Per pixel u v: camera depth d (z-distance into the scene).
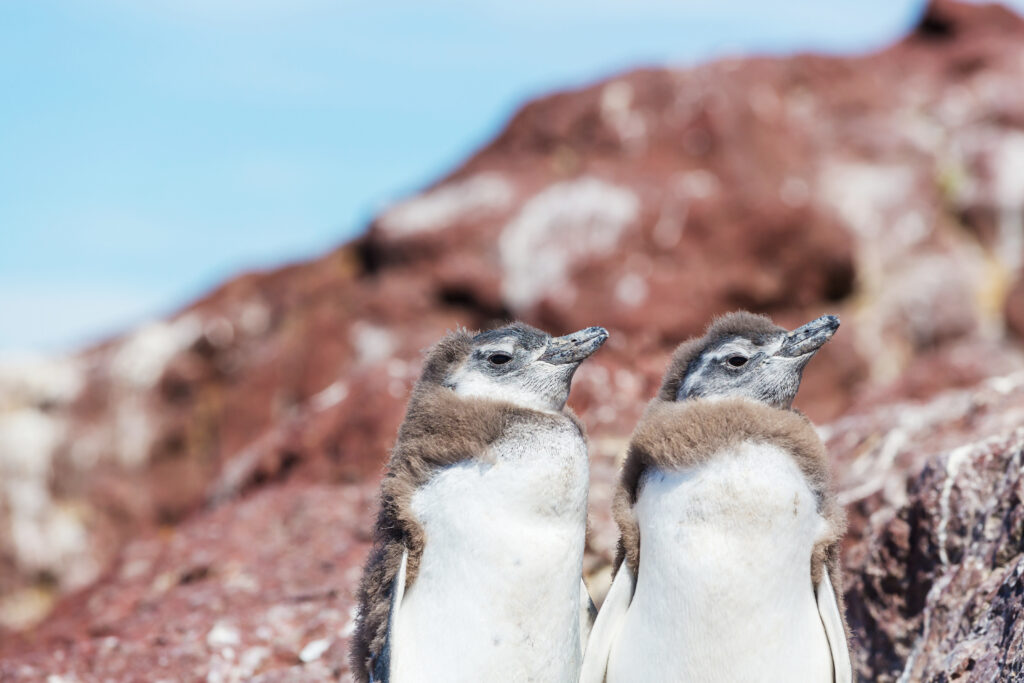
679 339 25.48
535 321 26.16
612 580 7.48
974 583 8.21
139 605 11.74
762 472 6.75
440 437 7.11
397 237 27.92
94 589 13.26
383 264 28.27
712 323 7.95
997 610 7.56
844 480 10.94
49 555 25.84
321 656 9.98
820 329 7.45
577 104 30.44
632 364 14.93
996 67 32.56
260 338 27.77
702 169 28.56
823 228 27.22
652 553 6.93
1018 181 29.55
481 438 7.04
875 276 28.11
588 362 14.53
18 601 25.55
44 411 27.02
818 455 6.93
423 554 6.95
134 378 27.14
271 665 10.11
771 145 29.58
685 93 29.97
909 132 30.92
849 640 7.16
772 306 26.80
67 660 10.35
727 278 26.34
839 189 29.30
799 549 6.79
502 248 27.09
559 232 27.05
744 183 28.05
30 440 26.61
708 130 29.11
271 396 26.72
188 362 27.33
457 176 30.75
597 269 26.41
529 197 27.91
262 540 12.84
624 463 7.42
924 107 31.75
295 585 11.34
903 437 11.21
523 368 7.54
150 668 10.17
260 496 14.13
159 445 26.83
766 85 30.97
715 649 6.73
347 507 13.10
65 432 26.83
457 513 6.89
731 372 7.53
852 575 9.61
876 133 30.80
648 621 6.91
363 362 25.89
